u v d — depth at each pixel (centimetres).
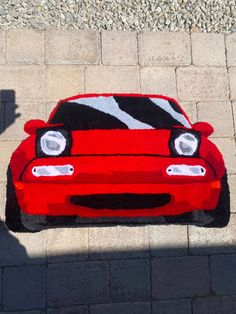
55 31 162
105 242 136
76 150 108
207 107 156
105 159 106
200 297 134
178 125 120
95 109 122
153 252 136
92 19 167
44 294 131
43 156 108
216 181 108
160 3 172
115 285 133
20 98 152
